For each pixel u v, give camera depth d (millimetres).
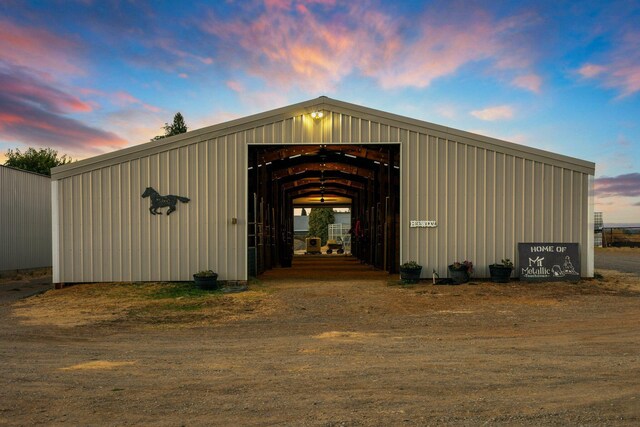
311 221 53750
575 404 4086
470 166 13008
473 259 12969
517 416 3826
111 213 12789
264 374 5160
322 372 5211
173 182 12891
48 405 4258
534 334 7223
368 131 12984
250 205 15977
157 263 12828
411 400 4250
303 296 11203
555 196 13055
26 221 19016
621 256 25609
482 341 6781
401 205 12961
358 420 3793
